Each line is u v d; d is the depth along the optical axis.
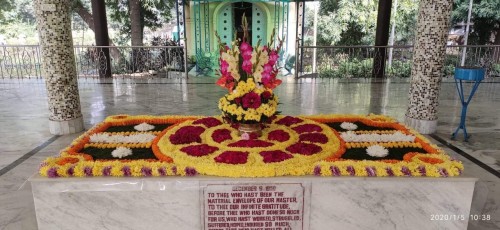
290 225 2.55
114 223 2.53
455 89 8.41
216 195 2.46
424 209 2.53
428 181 2.47
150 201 2.48
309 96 7.62
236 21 11.47
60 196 2.46
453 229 2.57
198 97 7.48
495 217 2.87
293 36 11.62
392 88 8.59
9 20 15.23
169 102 7.01
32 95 7.67
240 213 2.51
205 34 11.39
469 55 11.16
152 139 3.20
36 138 4.77
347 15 14.81
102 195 2.47
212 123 3.44
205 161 2.56
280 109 6.42
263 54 2.82
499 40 14.27
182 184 2.45
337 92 8.09
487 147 4.46
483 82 9.38
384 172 2.48
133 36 12.93
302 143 2.92
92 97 7.45
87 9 15.16
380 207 2.53
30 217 2.84
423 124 4.94
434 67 4.77
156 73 10.84
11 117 5.88
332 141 3.04
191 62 11.55
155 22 14.65
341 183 2.47
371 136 3.27
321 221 2.55
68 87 4.85
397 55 12.27
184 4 11.23
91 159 2.72
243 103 2.84
